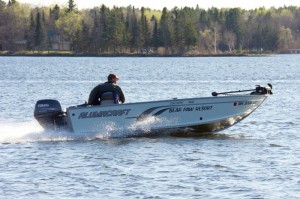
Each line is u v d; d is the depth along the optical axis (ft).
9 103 271.08
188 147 156.56
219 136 174.50
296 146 159.02
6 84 421.59
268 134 179.52
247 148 156.04
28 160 141.79
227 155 147.02
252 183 121.39
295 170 131.23
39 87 390.42
